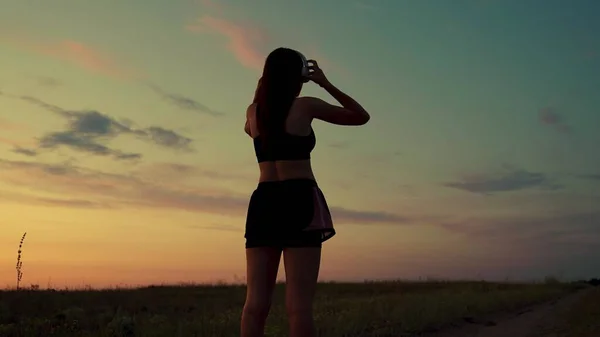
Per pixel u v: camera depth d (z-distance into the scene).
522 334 10.84
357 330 9.62
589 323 12.18
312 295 3.35
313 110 3.48
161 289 22.94
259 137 3.48
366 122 3.63
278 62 3.48
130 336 8.43
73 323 9.29
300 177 3.40
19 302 12.34
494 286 30.42
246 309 3.42
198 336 8.13
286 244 3.34
